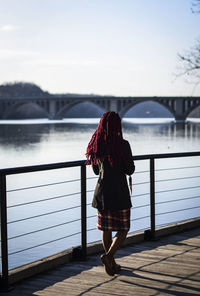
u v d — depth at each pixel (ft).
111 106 399.03
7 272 11.61
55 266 13.39
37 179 100.12
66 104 449.89
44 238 48.91
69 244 46.47
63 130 338.54
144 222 53.01
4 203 11.51
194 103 393.70
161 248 15.03
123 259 13.85
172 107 395.14
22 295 11.17
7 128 362.94
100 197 11.79
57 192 82.02
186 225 17.61
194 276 12.23
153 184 15.93
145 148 187.93
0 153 175.32
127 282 11.87
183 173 98.58
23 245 46.47
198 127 371.97
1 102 515.09
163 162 125.49
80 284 11.84
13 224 55.47
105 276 12.45
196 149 182.19
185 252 14.49
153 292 11.14
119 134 11.84
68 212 62.13
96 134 12.03
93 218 56.34
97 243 15.05
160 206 62.44
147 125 444.96
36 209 65.05
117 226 11.82
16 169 11.61
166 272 12.59
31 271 12.53
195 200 66.28
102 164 11.85
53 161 150.92
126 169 11.78
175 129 342.64
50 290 11.46
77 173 110.52
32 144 213.46
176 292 11.11
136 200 67.31
